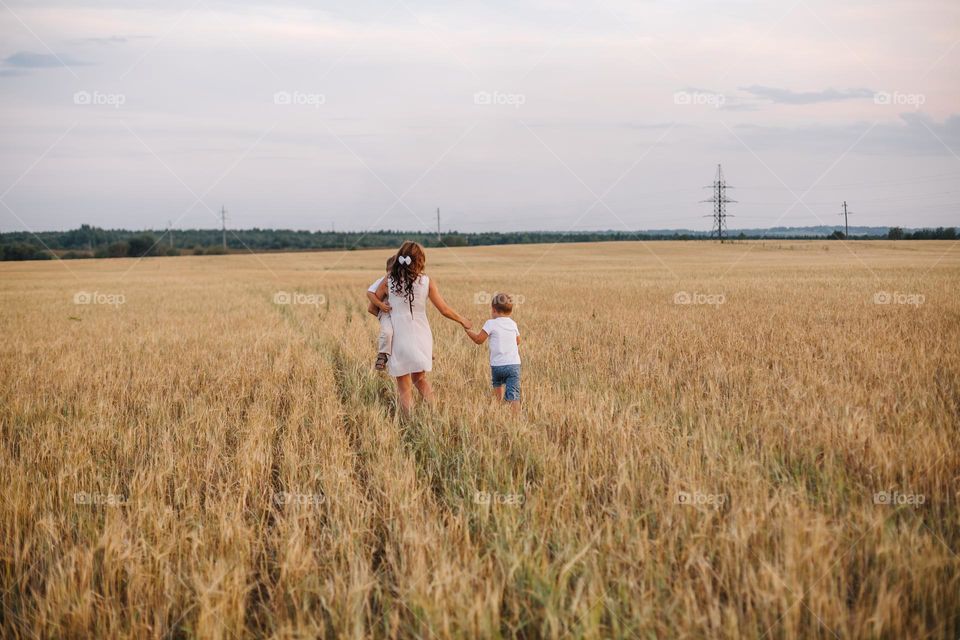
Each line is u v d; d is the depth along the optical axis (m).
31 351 12.35
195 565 3.95
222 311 20.83
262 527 4.57
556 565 3.80
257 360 10.80
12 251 100.81
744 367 9.11
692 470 4.86
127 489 5.27
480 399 7.48
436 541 4.02
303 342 13.28
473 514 4.55
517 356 7.64
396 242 123.00
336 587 3.58
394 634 3.31
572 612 3.31
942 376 8.20
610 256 70.38
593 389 8.16
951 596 3.37
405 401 7.52
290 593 3.62
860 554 3.77
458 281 33.16
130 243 104.44
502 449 5.82
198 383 9.34
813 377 8.16
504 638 3.35
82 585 3.69
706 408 6.97
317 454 5.80
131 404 8.15
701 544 3.87
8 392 8.70
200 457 5.82
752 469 4.95
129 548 3.89
